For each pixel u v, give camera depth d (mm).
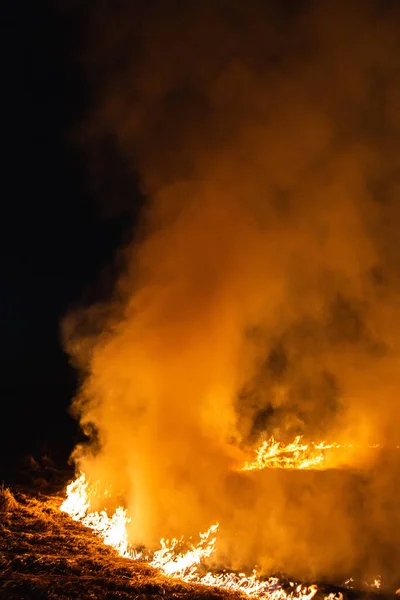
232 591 4730
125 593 4461
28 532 5922
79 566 5043
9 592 4363
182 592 4602
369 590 4902
